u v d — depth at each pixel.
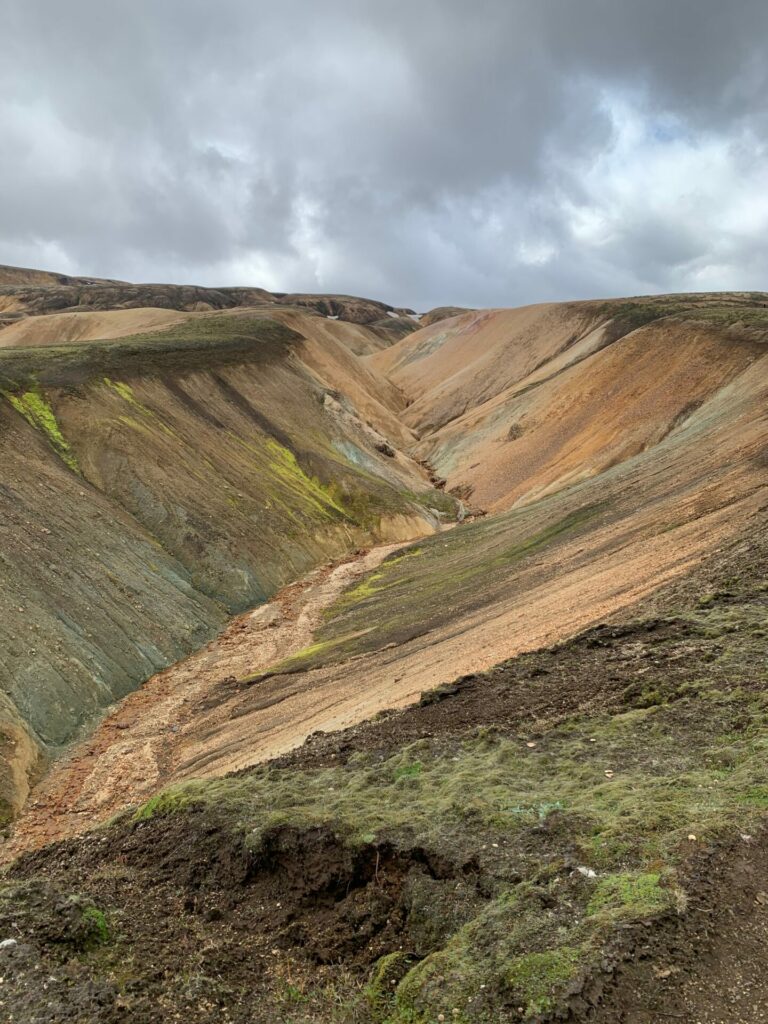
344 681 22.70
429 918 6.89
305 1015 6.00
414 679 19.16
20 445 36.00
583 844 7.27
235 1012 6.02
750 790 7.79
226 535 39.88
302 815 8.84
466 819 8.28
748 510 21.41
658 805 7.75
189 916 7.75
